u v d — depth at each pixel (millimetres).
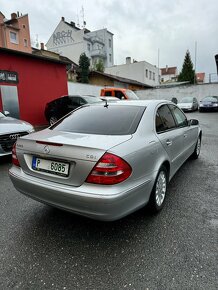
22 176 2631
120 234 2553
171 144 3266
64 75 12078
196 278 1909
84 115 3191
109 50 51594
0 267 2082
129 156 2254
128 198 2232
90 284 1883
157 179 2828
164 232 2562
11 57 9445
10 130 5133
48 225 2762
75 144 2246
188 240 2408
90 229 2666
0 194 3627
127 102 3361
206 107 18359
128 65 41344
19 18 33125
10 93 9500
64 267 2074
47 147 2393
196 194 3514
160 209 3033
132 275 1963
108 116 3012
